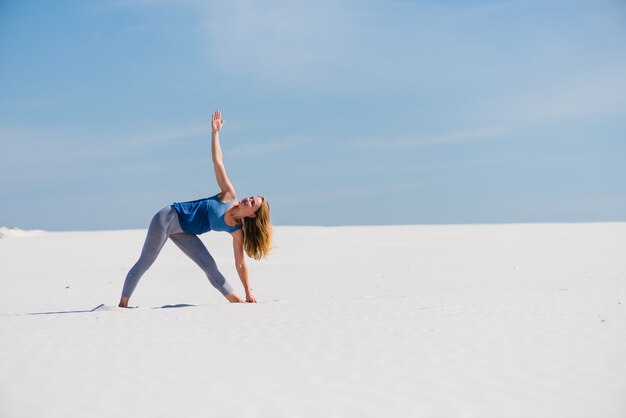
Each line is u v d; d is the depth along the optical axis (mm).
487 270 18750
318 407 4070
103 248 34406
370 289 14211
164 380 4672
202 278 18406
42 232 54906
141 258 8617
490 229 52719
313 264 22266
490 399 4184
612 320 6578
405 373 4777
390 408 4039
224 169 8539
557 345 5551
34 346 5723
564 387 4406
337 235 44656
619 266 18688
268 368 4977
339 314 7211
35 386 4539
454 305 7828
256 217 8469
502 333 6059
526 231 48062
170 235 8727
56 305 12539
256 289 14898
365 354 5348
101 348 5645
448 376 4688
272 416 3924
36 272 20750
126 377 4750
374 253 27688
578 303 7832
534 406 4047
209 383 4598
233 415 3943
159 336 6145
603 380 4543
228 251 29672
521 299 8375
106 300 13414
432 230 51906
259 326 6586
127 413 3996
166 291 15203
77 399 4266
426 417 3875
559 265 19797
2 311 11680
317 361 5156
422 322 6648
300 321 6824
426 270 19141
